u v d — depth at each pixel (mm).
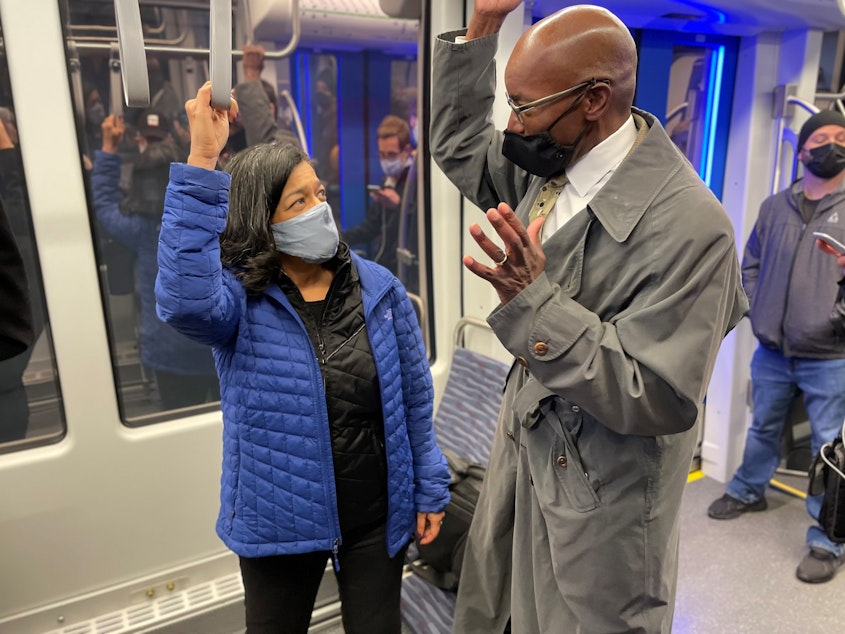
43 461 1921
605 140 1194
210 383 2244
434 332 2611
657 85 2600
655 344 1071
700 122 2805
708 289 1076
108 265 2020
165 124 2062
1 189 1759
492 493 1590
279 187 1308
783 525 2799
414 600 2215
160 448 2090
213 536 2246
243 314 1343
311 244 1331
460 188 1553
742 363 3004
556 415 1304
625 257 1164
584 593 1307
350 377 1387
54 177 1776
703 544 2670
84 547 2035
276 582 1445
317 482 1377
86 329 1901
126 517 2084
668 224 1111
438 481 1581
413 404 1560
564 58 1084
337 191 2699
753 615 2262
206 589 2221
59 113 1749
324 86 2488
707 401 3158
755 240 2736
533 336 1095
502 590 1663
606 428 1257
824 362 2525
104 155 1958
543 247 1235
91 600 2068
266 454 1361
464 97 1456
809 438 3295
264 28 2174
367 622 1487
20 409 1915
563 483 1298
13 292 911
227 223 1340
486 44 1404
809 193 2549
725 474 3133
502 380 2299
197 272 1177
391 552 1501
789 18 2445
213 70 1133
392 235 2662
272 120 2285
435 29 2268
